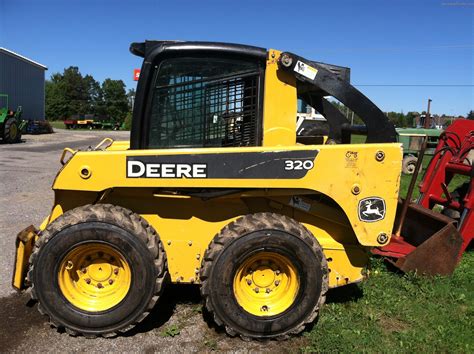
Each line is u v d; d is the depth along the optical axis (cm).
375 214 341
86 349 325
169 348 329
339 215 371
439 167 552
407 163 1355
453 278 450
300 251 328
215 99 357
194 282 367
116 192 356
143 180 333
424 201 557
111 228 322
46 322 362
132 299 329
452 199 553
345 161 334
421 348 333
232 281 328
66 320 332
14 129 2123
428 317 380
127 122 5953
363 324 366
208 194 348
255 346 334
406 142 1384
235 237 325
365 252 371
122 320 332
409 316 379
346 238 375
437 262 449
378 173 338
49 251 324
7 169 1191
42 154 1633
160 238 362
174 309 385
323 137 462
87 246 328
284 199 364
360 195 338
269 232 325
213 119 358
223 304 328
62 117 8288
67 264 332
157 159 331
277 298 344
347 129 447
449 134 556
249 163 331
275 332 334
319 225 374
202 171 330
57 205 362
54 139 2614
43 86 3794
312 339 340
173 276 365
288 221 335
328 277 347
